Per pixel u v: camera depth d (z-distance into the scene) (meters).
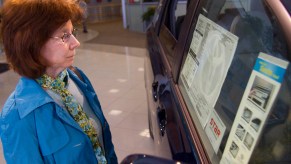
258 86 0.76
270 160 0.68
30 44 1.05
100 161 1.30
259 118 0.73
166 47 2.10
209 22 1.30
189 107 1.24
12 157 1.09
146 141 3.07
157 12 3.13
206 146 0.97
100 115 1.41
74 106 1.22
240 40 0.95
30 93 1.09
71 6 1.14
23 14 1.04
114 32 11.23
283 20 0.73
